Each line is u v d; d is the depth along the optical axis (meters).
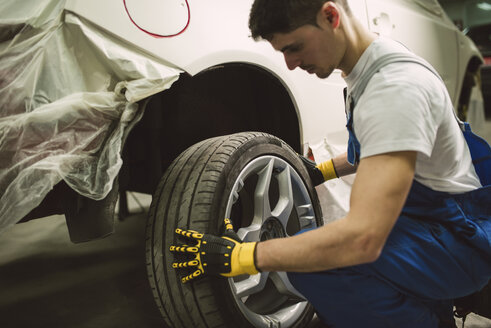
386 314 1.01
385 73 0.84
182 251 1.04
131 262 2.06
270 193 1.43
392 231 1.00
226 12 1.37
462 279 1.01
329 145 1.78
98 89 1.09
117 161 1.06
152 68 1.13
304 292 1.06
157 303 1.15
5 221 0.98
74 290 1.76
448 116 0.91
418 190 1.01
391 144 0.75
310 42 0.85
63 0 1.05
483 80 5.21
